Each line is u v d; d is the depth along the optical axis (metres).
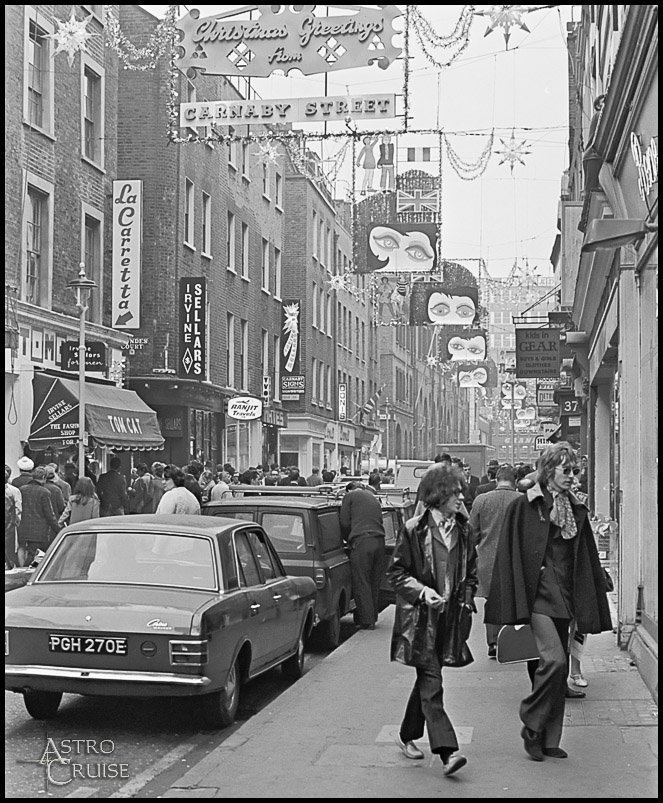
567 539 7.47
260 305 41.94
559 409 39.28
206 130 17.20
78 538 9.30
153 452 31.56
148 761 7.66
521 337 31.39
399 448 77.88
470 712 9.02
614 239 9.83
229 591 8.88
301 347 49.81
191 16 16.03
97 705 9.56
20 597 8.57
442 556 7.09
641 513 11.22
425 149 23.33
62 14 23.56
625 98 11.29
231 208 38.03
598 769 7.10
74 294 24.06
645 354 10.90
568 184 37.84
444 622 7.11
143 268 31.77
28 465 17.91
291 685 10.73
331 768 7.17
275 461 44.81
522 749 7.69
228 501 13.26
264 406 41.38
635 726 8.28
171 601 8.38
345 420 57.34
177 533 9.23
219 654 8.28
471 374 54.72
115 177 26.83
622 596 11.73
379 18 15.37
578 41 25.42
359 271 24.30
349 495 14.64
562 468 7.46
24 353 21.34
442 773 7.04
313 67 15.62
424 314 34.03
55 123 23.28
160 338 31.67
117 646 8.02
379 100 16.17
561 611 7.34
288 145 22.58
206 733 8.55
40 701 8.79
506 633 7.93
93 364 21.83
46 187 22.77
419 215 24.12
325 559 13.06
